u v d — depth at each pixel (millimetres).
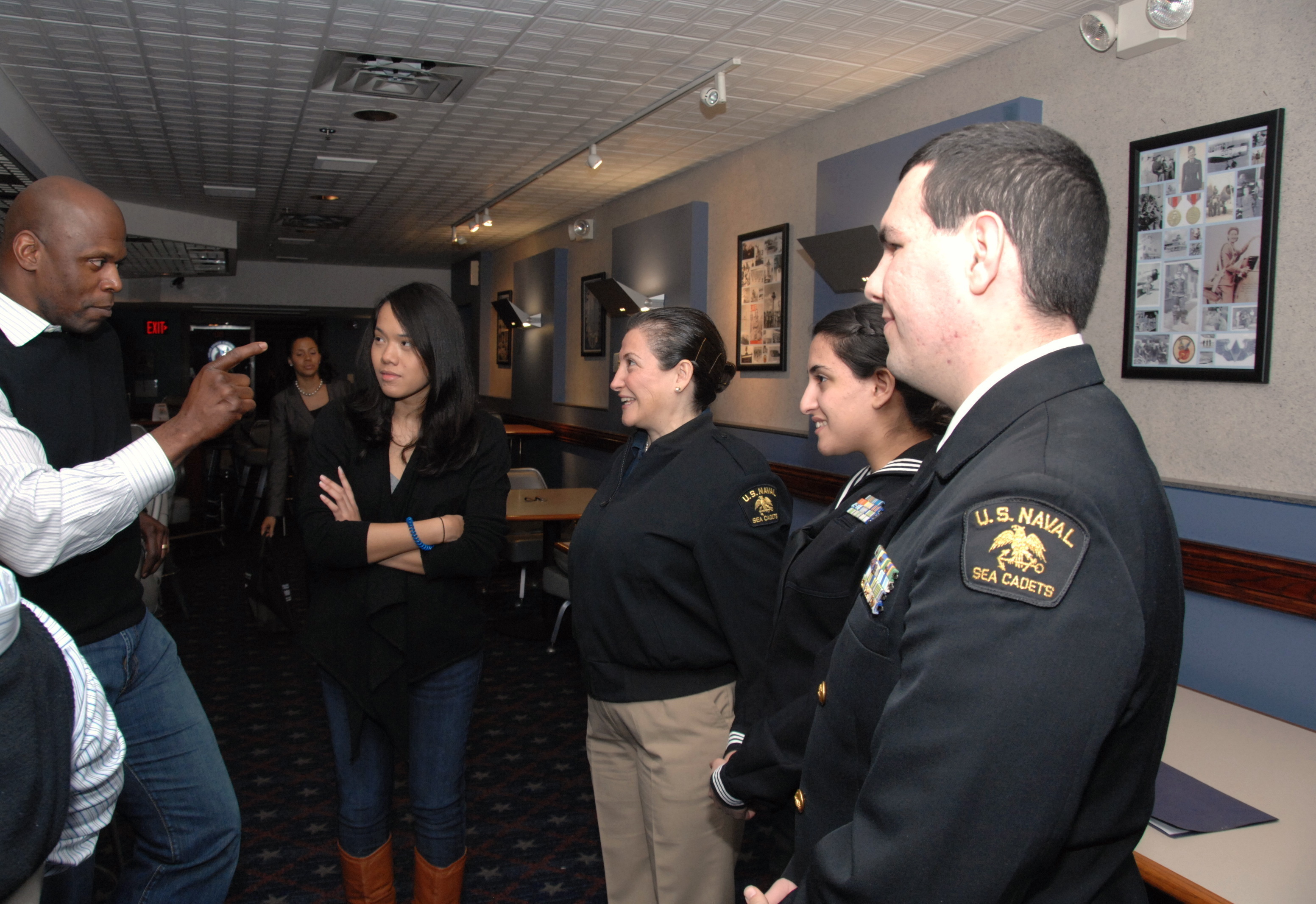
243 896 2395
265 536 4270
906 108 4039
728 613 1629
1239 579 2594
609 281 6379
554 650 4562
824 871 725
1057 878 714
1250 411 2654
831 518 1389
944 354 781
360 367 1900
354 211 7543
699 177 5809
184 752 1619
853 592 1307
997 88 3557
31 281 1439
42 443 1466
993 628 617
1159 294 2883
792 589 1386
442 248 10016
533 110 4539
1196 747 1757
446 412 1823
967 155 745
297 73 3979
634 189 6594
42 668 844
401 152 5465
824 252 4129
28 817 795
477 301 10664
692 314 1781
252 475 7809
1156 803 1455
